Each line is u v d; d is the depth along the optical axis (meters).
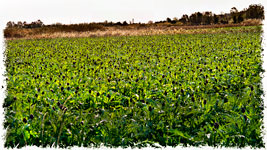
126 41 27.83
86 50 20.55
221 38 26.53
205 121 6.07
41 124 5.68
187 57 14.87
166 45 22.41
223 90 8.73
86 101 7.44
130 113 6.65
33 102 7.46
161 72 10.95
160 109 6.49
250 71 10.99
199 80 9.60
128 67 12.86
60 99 7.46
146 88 8.76
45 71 12.27
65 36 38.53
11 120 6.00
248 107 6.80
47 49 22.17
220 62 13.27
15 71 12.06
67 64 14.05
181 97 7.50
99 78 10.12
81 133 5.52
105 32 40.44
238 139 5.27
